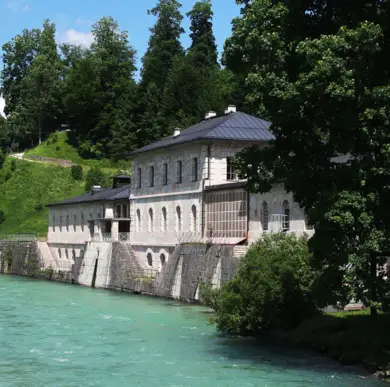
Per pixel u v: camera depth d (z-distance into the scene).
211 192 61.00
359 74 27.73
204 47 138.25
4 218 120.12
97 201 84.50
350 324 35.25
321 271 34.00
